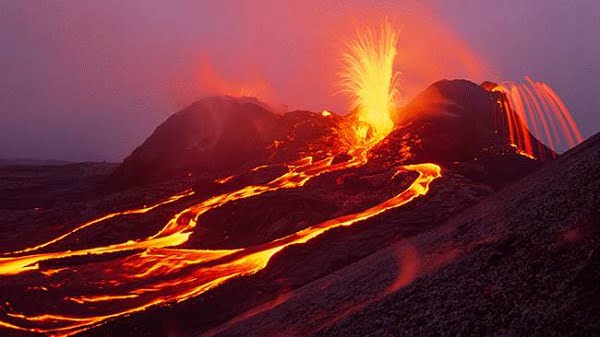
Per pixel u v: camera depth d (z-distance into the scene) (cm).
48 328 2764
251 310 2600
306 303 2062
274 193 4691
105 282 3381
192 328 2597
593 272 902
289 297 2491
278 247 3803
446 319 1090
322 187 5000
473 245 1591
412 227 3503
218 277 3353
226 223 4412
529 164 5278
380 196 4575
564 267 1002
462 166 5088
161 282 3400
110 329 2627
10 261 4059
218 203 4962
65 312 2967
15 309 2912
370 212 4181
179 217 4800
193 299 2928
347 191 4878
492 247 1403
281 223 4241
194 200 5259
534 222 1421
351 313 1543
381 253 2606
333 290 2088
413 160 5434
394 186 4741
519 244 1291
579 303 849
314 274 2981
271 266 3344
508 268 1178
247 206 4509
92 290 3238
